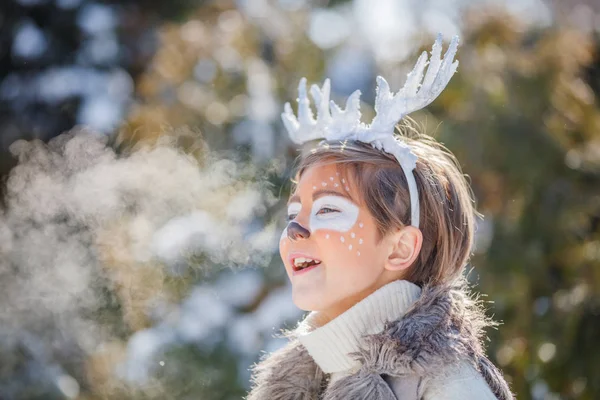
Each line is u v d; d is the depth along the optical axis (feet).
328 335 5.87
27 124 20.06
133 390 13.64
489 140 14.87
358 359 5.65
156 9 20.66
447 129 14.94
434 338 5.55
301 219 6.19
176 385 13.64
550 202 14.83
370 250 6.05
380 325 5.82
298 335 6.23
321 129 6.89
